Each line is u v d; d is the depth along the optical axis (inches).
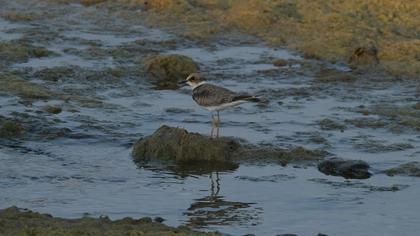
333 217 526.0
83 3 1097.4
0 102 740.7
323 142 670.5
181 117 732.0
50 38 948.6
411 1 1020.5
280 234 488.1
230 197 562.6
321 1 1034.7
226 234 493.0
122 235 450.3
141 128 703.7
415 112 738.8
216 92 663.1
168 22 1008.2
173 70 850.1
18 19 1020.5
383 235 496.4
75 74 833.5
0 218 482.0
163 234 454.0
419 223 516.4
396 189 577.3
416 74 843.4
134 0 1084.5
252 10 1013.2
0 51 883.4
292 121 719.1
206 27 983.6
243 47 931.3
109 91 799.1
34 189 570.6
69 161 631.2
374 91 800.3
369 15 990.4
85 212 526.9
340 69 861.2
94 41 941.8
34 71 835.4
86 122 707.4
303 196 564.1
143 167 624.1
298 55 903.7
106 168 619.8
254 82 823.7
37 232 449.7
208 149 641.0
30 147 656.4
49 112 725.3
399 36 936.3
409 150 653.3
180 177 604.1
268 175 606.9
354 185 585.9
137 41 939.3
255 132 692.1
